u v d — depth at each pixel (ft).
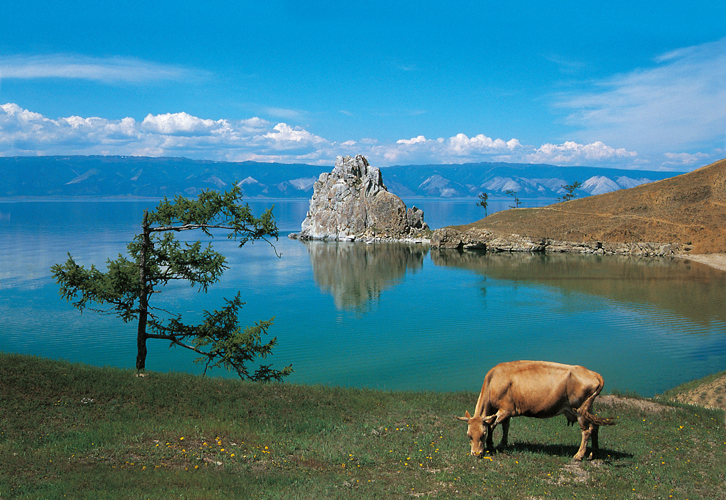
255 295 314.14
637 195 611.88
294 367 172.65
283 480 43.93
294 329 228.43
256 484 42.83
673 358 171.63
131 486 40.55
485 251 564.30
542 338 202.59
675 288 302.86
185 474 43.29
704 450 53.52
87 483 40.57
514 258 488.44
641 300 272.10
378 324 236.22
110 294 88.58
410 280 366.02
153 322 95.91
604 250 496.64
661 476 44.45
